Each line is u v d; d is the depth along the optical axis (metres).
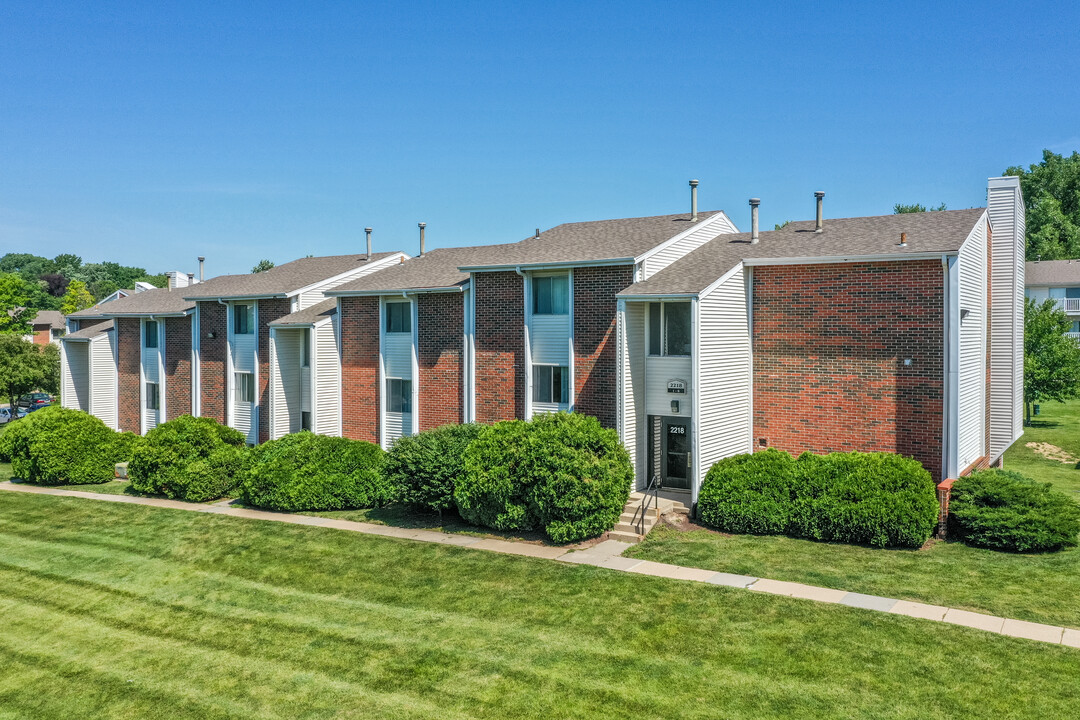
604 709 11.53
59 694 13.30
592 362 22.83
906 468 18.38
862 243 21.28
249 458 26.19
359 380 28.75
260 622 15.66
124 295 46.50
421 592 16.59
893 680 11.72
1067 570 15.86
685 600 15.16
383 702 12.20
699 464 20.48
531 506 19.73
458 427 22.34
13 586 18.77
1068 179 76.19
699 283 20.61
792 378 21.73
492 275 25.02
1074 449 36.38
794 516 18.98
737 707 11.30
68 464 29.42
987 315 24.06
